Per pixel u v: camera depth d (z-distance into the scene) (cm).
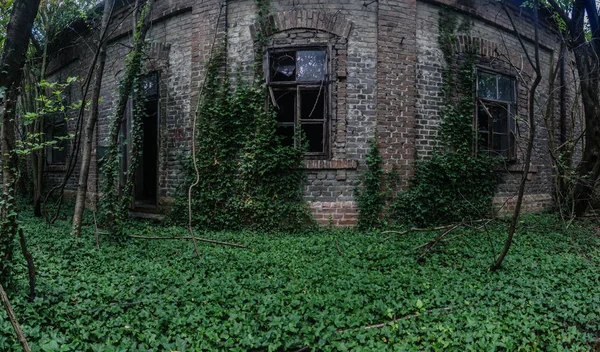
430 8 747
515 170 838
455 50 764
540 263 523
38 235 611
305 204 693
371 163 693
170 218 747
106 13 625
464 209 748
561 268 501
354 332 341
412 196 709
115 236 596
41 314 344
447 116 752
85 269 465
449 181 743
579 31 783
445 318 365
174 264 494
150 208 817
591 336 356
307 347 324
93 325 332
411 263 510
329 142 699
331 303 383
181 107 764
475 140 777
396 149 708
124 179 849
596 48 786
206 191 715
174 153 768
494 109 850
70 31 985
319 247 575
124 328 330
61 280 412
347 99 698
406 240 621
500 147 866
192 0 753
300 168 695
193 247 578
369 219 692
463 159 754
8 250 369
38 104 855
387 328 344
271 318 353
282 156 693
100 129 938
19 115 869
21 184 1134
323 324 343
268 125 700
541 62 927
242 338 325
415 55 726
